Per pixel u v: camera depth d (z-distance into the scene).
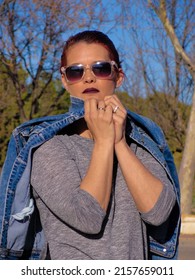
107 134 1.91
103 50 2.18
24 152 1.99
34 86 16.48
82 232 1.91
